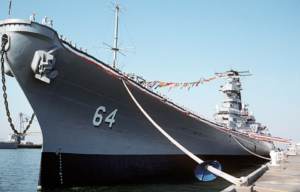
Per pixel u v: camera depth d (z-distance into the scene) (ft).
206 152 75.82
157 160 57.82
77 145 42.45
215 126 76.89
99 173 45.21
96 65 40.55
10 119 36.99
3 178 61.36
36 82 36.06
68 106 40.60
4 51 33.68
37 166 93.81
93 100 43.57
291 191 28.73
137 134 53.67
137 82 51.98
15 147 262.26
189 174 62.18
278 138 98.58
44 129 38.42
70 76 38.52
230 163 89.86
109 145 47.65
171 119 61.05
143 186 45.37
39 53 33.99
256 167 85.87
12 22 32.91
